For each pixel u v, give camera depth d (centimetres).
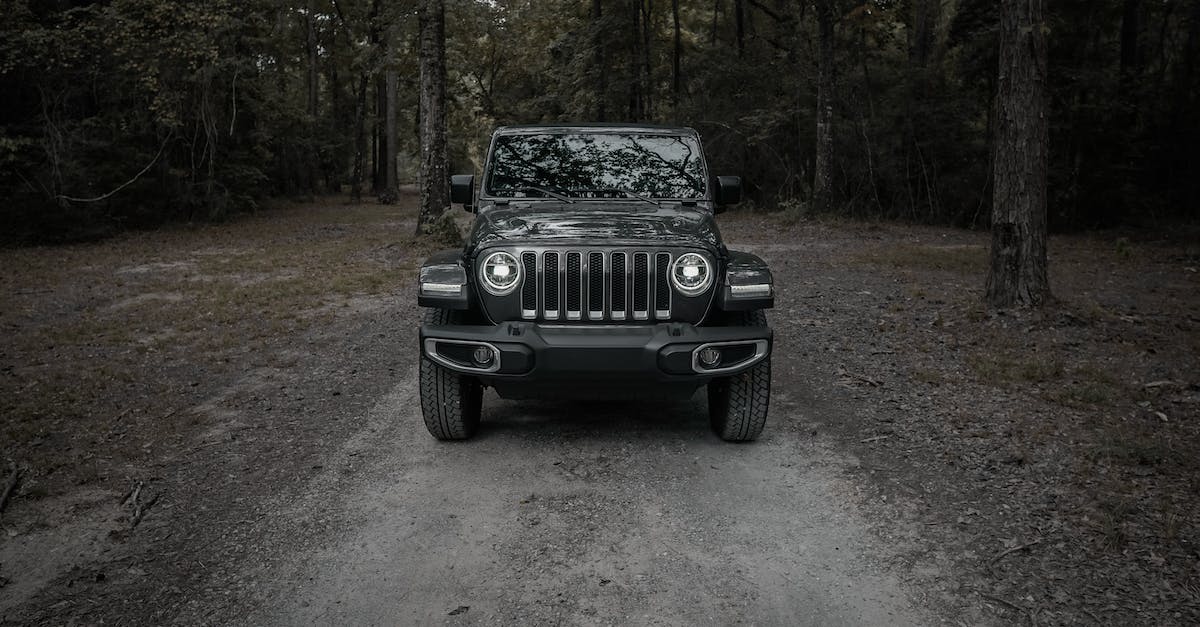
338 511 423
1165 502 410
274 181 3947
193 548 384
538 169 596
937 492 436
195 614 326
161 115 2091
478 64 3931
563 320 471
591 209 554
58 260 1561
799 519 407
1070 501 419
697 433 540
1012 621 313
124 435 550
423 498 437
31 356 785
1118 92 2156
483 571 358
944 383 648
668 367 453
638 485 451
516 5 3209
